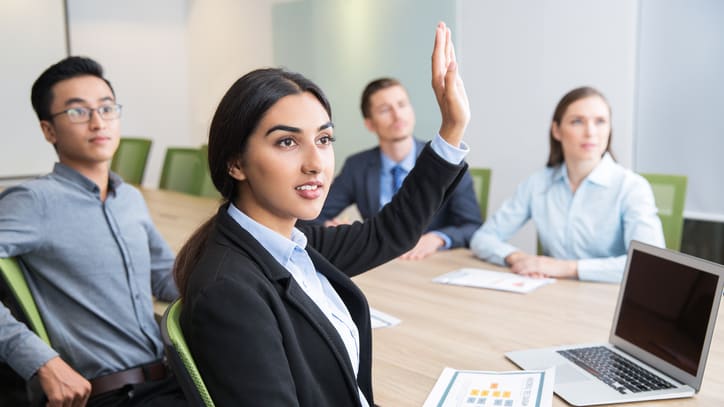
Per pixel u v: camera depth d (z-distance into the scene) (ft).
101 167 5.87
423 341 5.28
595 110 7.41
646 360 4.56
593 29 13.32
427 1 16.39
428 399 4.20
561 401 4.08
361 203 10.27
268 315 3.05
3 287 5.63
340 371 3.37
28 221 5.31
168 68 23.15
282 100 3.23
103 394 5.42
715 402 4.01
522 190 8.38
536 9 14.19
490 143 15.61
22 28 19.33
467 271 7.51
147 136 22.88
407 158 10.07
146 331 5.89
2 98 19.16
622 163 13.29
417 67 16.84
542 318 5.72
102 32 21.40
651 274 4.65
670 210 8.36
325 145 3.41
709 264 4.12
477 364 4.76
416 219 4.37
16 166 19.57
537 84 14.40
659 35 12.48
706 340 4.07
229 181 3.45
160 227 9.96
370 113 9.89
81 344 5.57
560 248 7.92
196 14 22.99
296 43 20.25
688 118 12.34
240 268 3.17
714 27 11.73
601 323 5.52
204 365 2.94
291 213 3.36
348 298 3.95
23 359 4.90
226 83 22.47
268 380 2.91
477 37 15.48
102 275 5.69
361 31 18.26
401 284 7.06
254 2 21.25
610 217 7.52
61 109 5.60
